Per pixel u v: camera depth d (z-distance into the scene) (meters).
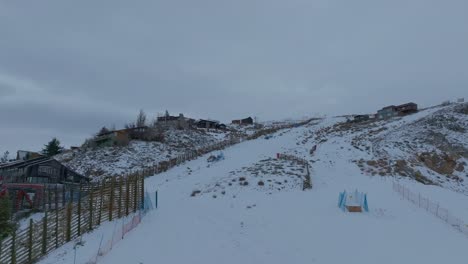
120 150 60.78
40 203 32.94
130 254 15.41
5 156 87.31
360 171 38.66
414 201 27.39
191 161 51.25
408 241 18.69
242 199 27.66
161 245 16.97
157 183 40.00
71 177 45.28
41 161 42.84
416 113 68.38
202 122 92.94
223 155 49.78
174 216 22.97
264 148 54.00
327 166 40.47
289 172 34.66
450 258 16.41
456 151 44.16
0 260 14.63
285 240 18.53
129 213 23.75
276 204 26.11
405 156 42.81
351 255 16.64
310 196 28.97
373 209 25.14
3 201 24.16
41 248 16.53
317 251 17.08
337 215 23.47
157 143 66.50
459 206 27.52
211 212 24.08
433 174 39.81
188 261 15.18
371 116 81.38
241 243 17.94
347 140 51.31
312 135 62.34
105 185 24.38
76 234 19.09
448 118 54.06
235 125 107.06
